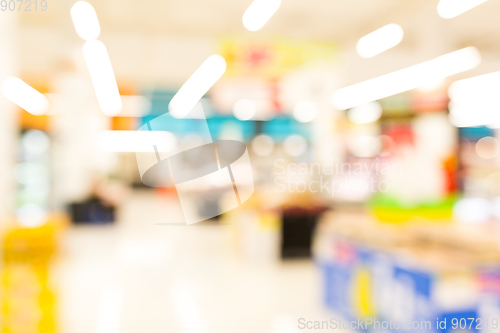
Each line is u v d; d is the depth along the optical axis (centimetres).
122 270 532
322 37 722
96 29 637
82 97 881
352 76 938
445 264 255
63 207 884
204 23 650
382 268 310
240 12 606
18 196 840
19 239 262
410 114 723
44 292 270
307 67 651
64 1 535
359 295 339
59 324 312
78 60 789
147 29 673
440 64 746
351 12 622
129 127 1112
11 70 246
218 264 584
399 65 873
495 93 912
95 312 381
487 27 709
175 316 375
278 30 693
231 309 397
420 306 262
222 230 829
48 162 884
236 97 697
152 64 870
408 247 303
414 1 587
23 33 669
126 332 336
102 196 924
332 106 662
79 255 609
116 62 858
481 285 258
